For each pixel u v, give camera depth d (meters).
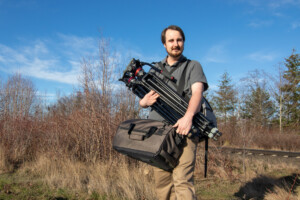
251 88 26.36
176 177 2.03
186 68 2.13
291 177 5.08
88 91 6.01
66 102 7.16
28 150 6.20
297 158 7.74
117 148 2.08
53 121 6.52
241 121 6.63
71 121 6.16
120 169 4.82
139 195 3.67
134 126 2.11
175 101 1.96
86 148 5.77
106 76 6.11
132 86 2.21
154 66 2.24
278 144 12.37
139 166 5.05
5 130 6.29
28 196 3.35
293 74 29.92
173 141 1.92
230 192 4.07
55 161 5.29
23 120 6.77
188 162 2.03
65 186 3.89
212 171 5.21
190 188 1.99
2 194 3.37
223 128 7.17
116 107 6.06
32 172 4.77
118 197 3.57
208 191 4.09
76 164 5.11
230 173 4.80
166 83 2.06
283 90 29.42
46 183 4.00
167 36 2.17
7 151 5.68
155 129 1.97
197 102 1.89
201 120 1.89
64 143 5.84
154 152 1.85
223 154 5.75
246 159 6.12
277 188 4.20
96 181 4.07
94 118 5.82
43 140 6.23
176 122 1.98
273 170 5.75
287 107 29.78
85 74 6.08
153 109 2.21
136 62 2.19
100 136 5.64
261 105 25.61
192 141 2.05
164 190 2.36
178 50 2.16
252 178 4.85
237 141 6.68
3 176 4.46
